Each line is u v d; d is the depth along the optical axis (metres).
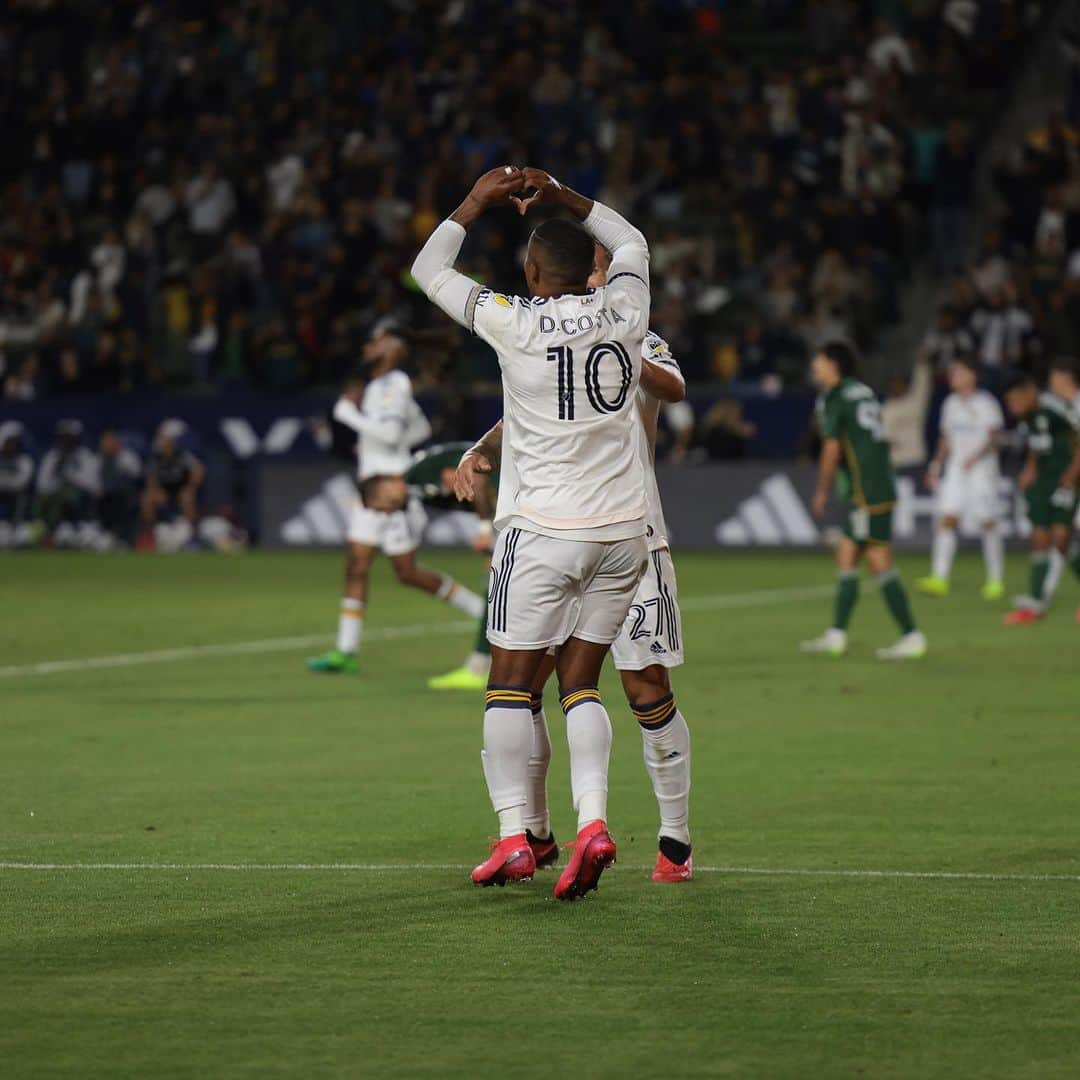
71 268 105.06
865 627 57.50
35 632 55.28
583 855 21.11
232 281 100.12
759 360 93.94
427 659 48.88
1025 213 99.62
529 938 19.83
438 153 105.69
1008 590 72.00
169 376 98.75
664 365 22.67
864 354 97.12
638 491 21.88
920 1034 16.44
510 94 106.94
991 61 109.81
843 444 48.88
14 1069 15.50
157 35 115.44
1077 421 58.75
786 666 47.19
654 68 110.62
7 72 116.69
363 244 99.81
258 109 112.44
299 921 20.58
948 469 69.75
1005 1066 15.56
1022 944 19.62
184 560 87.00
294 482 93.81
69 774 31.02
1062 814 27.52
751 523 90.88
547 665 23.48
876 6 112.75
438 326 95.19
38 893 21.98
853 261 99.19
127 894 21.92
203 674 45.44
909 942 19.70
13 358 102.06
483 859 24.08
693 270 97.00
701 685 43.34
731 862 24.05
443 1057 15.80
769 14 117.31
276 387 97.31
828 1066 15.56
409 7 116.19
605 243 22.41
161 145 112.00
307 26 114.50
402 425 44.88
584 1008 17.23
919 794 29.22
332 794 29.12
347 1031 16.53
